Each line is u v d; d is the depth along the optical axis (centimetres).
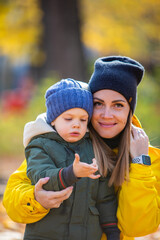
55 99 267
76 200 259
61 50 1434
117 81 280
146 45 1898
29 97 1641
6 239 450
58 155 262
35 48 2009
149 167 277
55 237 257
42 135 267
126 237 290
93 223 263
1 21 1791
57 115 267
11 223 508
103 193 273
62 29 1436
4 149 1209
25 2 1784
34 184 267
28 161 263
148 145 286
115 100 279
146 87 1144
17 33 1888
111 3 1888
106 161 274
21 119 1304
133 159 279
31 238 261
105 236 277
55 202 244
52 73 1328
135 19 1897
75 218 258
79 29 1452
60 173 241
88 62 1452
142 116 1030
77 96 266
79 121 267
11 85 3281
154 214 271
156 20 1866
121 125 281
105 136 280
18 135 1235
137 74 290
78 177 235
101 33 1991
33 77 2312
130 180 271
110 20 1931
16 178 281
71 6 1438
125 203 269
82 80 1426
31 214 254
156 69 1278
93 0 1903
